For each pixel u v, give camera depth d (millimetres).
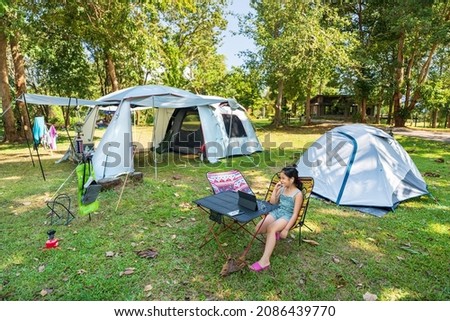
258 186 5930
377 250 3365
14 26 9172
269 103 27000
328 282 2777
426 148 11070
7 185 5805
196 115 9422
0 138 13703
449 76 23781
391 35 18203
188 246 3387
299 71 16109
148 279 2783
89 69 15719
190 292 2619
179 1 9914
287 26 15336
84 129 9008
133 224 3977
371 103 23609
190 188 5680
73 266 2967
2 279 2752
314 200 4910
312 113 35812
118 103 7133
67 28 12633
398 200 4688
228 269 2834
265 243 3258
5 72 11328
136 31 11242
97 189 3871
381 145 4926
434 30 14289
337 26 16938
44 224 3959
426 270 2973
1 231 3742
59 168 7363
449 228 3932
